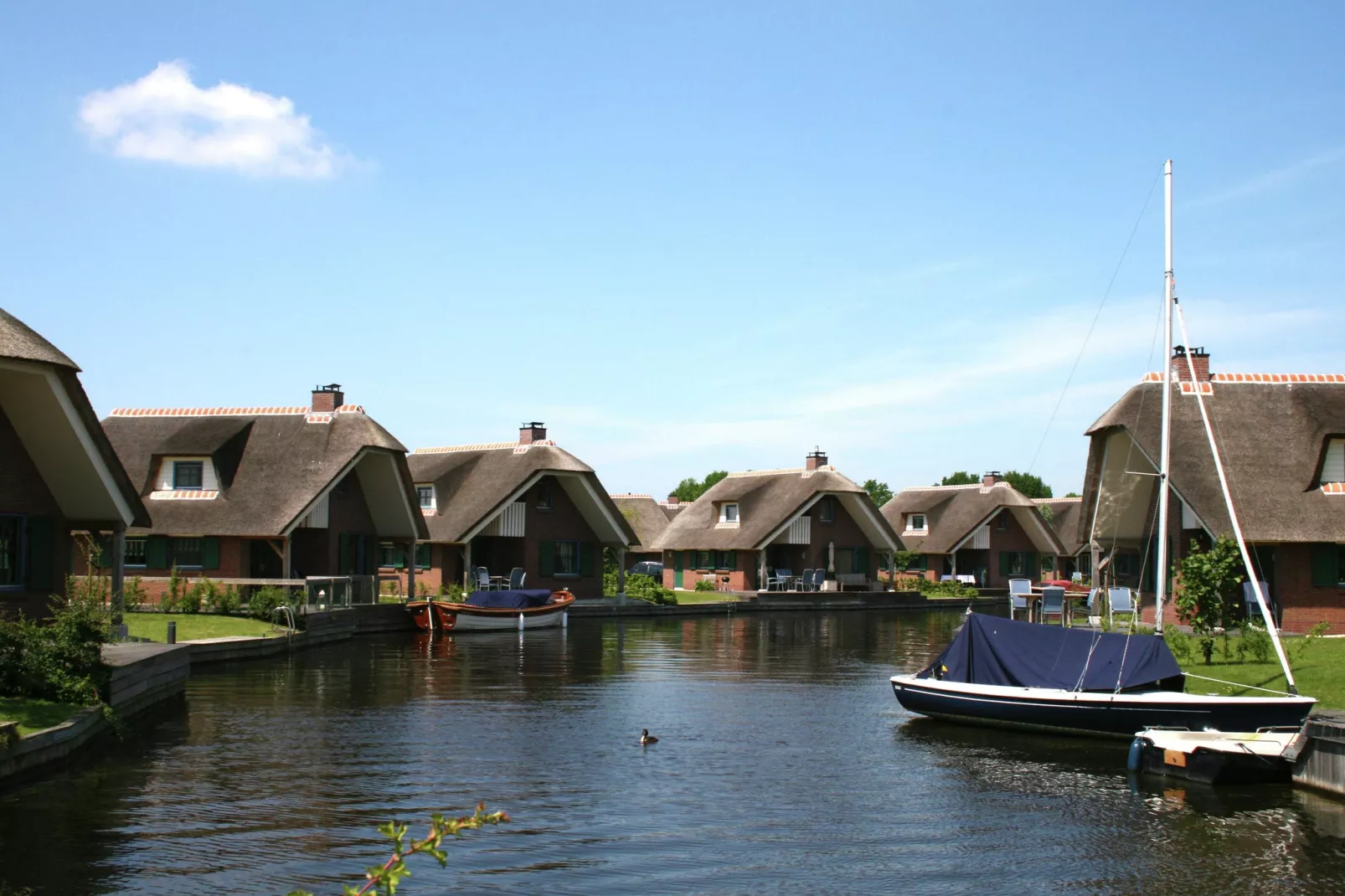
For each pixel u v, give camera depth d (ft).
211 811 43.32
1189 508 102.01
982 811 45.55
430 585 157.99
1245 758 50.16
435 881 36.01
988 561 231.91
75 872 35.96
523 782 49.24
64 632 55.26
